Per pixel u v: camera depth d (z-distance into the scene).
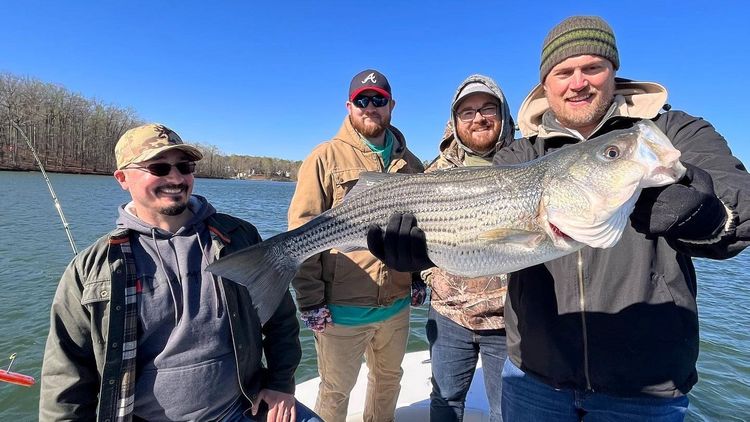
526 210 2.41
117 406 2.53
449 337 3.60
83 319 2.56
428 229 2.64
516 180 2.46
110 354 2.51
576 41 2.45
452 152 3.98
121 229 2.73
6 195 28.23
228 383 2.85
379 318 3.66
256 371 3.09
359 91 3.64
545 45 2.64
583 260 2.37
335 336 3.64
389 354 3.86
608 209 2.16
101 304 2.54
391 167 3.86
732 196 1.84
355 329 3.63
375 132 3.73
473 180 2.58
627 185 2.07
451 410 3.63
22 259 11.61
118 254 2.64
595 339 2.31
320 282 3.54
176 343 2.68
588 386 2.33
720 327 8.07
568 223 2.28
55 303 2.55
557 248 2.35
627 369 2.24
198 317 2.75
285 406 3.04
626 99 2.60
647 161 2.02
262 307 2.82
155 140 2.79
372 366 3.97
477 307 3.42
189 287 2.78
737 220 1.81
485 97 3.62
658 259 2.25
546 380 2.47
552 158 2.40
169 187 2.80
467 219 2.55
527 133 2.95
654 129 2.08
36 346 6.54
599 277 2.33
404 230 2.61
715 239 1.84
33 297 8.55
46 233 15.77
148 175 2.74
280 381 3.12
